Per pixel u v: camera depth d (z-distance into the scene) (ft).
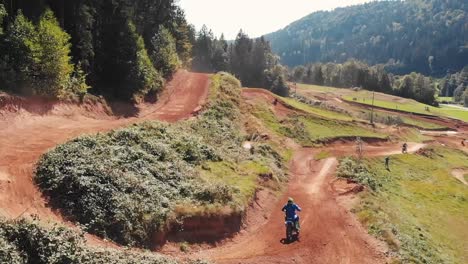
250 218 86.17
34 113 104.63
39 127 97.19
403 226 107.65
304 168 154.40
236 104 196.24
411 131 321.93
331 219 94.63
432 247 103.55
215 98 181.78
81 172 67.72
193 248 68.18
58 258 46.80
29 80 110.22
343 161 169.99
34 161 71.46
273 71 494.18
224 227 76.13
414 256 84.84
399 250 83.30
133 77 158.71
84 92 129.49
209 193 80.94
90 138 83.97
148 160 85.30
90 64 150.20
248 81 489.67
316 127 224.94
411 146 257.75
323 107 305.32
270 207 98.12
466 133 403.13
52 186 64.39
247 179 103.19
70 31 142.82
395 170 194.70
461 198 177.06
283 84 415.03
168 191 76.43
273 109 221.66
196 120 145.79
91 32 154.61
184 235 69.56
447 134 385.70
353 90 581.12
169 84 200.75
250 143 149.38
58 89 117.70
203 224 72.79
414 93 628.69
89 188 65.21
